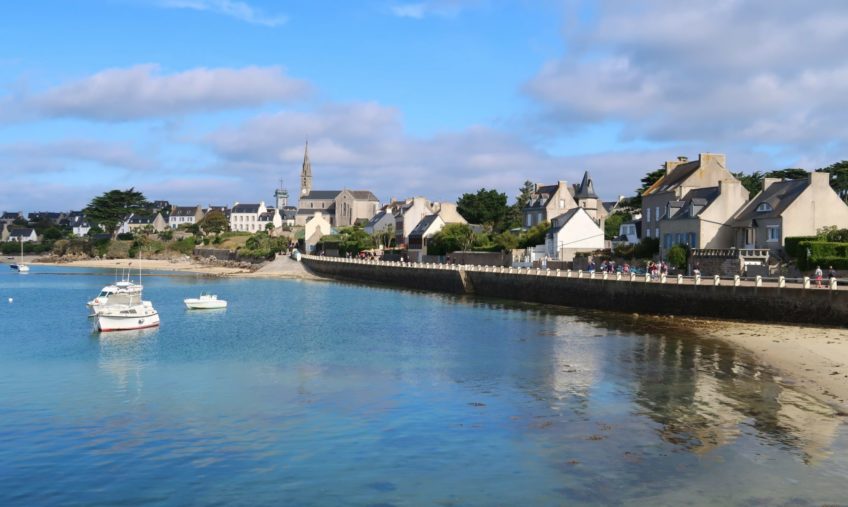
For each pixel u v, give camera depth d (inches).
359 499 749.3
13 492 776.9
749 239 2768.2
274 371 1434.5
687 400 1135.6
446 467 839.1
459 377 1349.7
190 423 1039.6
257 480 805.9
